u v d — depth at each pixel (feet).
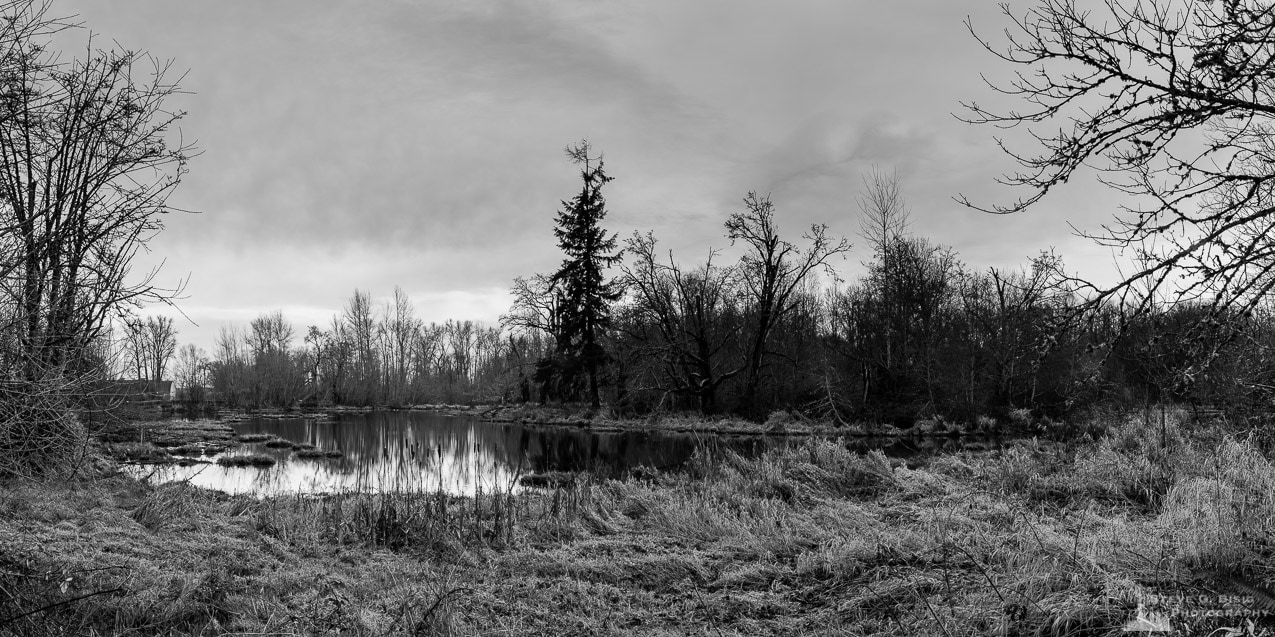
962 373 92.99
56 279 19.93
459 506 32.35
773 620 17.75
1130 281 14.56
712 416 112.57
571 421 121.49
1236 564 16.93
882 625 16.55
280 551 24.06
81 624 15.83
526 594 19.74
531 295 142.41
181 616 17.66
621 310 125.90
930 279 110.52
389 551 25.52
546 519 29.27
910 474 34.65
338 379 216.33
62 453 24.27
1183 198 14.88
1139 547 18.62
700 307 117.19
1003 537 21.01
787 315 129.29
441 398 234.38
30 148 28.43
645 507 30.89
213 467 60.95
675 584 20.79
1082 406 53.06
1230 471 24.68
